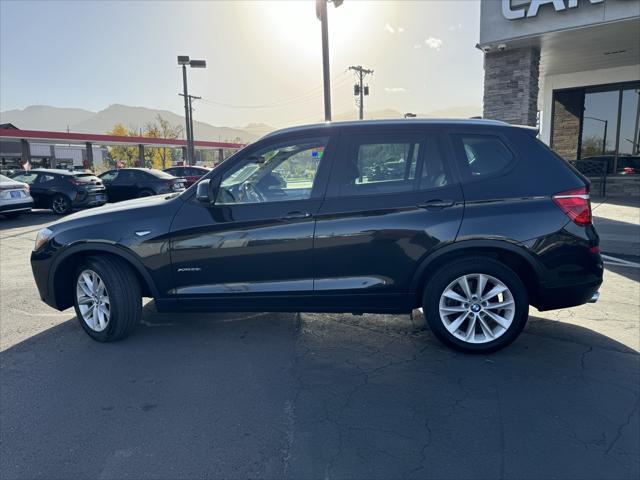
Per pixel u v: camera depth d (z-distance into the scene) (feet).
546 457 8.64
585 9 32.35
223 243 13.20
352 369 12.34
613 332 14.52
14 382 11.87
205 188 12.97
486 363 12.50
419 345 13.83
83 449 9.11
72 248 14.05
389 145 12.93
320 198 12.92
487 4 35.99
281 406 10.57
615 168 48.62
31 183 49.85
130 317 14.10
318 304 13.20
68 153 195.11
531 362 12.51
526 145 12.68
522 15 34.19
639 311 16.40
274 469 8.45
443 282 12.63
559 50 38.65
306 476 8.25
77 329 15.64
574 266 12.30
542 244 12.19
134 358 13.21
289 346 13.92
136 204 14.60
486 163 12.71
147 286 14.71
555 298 12.53
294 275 13.08
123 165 152.56
